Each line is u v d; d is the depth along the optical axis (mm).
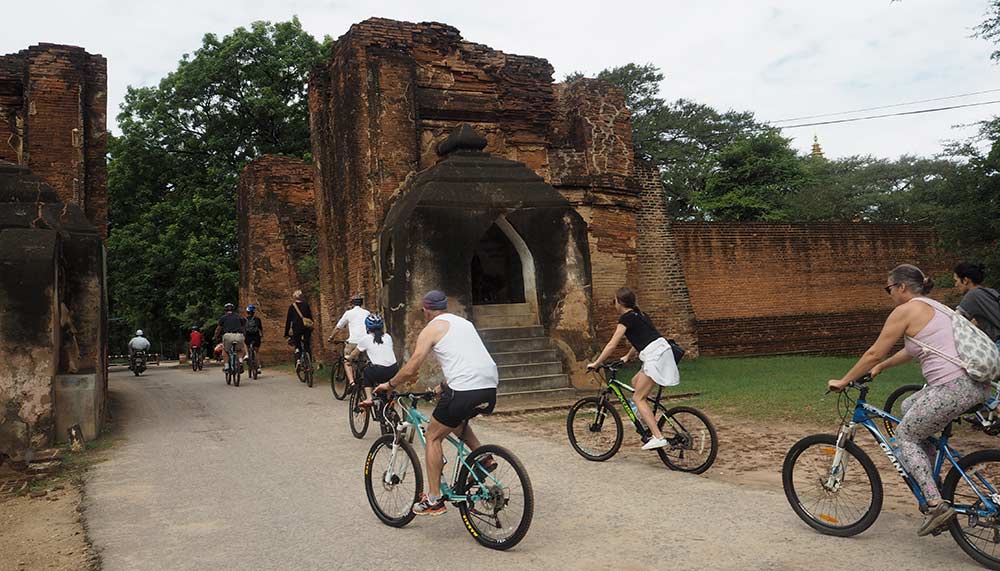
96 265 9758
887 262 24875
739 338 21797
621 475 6598
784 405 10031
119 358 40938
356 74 15211
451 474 6852
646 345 6770
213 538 5133
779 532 4809
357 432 9062
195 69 31453
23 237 8844
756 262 22875
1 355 8383
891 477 6234
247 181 26156
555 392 12219
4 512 6121
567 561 4395
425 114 16031
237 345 16484
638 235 19516
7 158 13531
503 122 16781
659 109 42219
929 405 4355
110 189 31281
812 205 33750
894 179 40125
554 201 13461
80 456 8336
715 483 6180
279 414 11398
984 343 4332
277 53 31828
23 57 13719
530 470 6914
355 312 11078
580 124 17500
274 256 25000
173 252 29891
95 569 4543
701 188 38562
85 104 14164
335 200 17562
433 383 12102
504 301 14562
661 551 4504
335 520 5480
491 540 4695
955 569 4062
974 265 7094
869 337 23734
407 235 12211
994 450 4133
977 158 15727
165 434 9781
